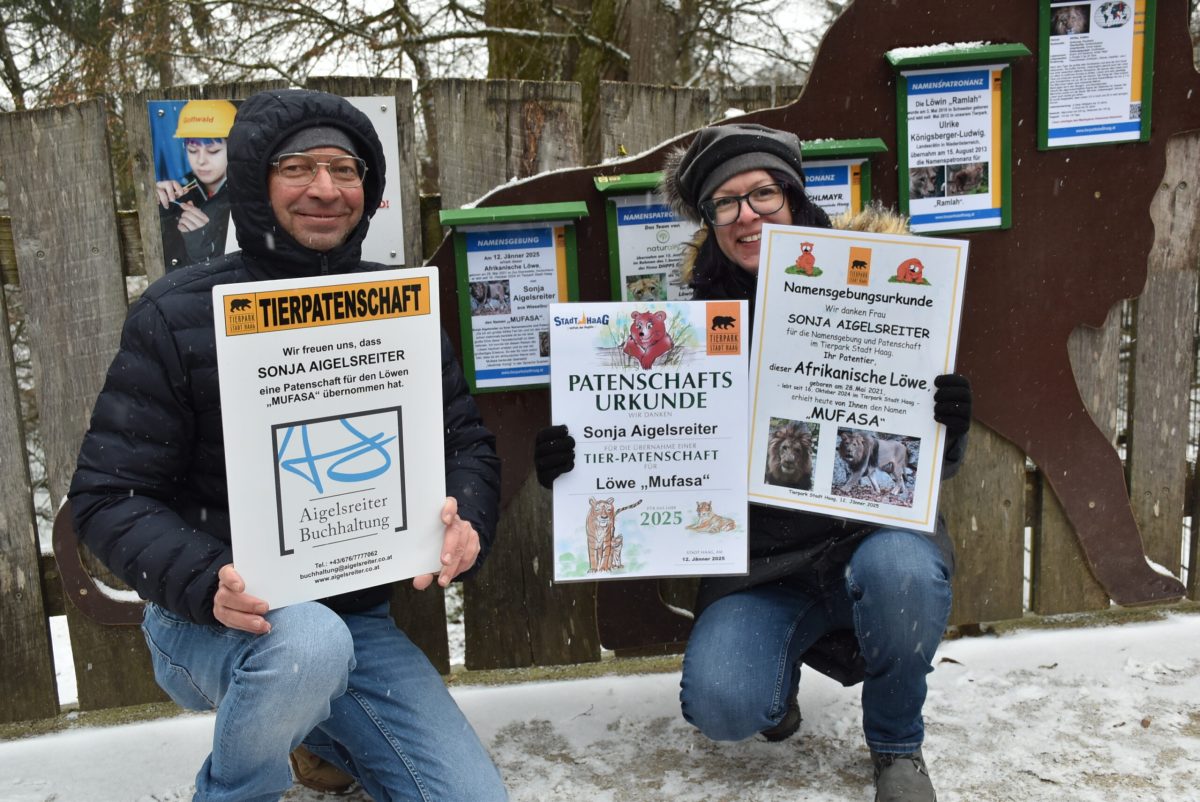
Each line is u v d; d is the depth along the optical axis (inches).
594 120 238.5
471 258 97.3
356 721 72.8
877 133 100.0
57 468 97.6
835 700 98.8
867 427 80.0
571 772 89.4
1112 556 111.8
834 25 97.0
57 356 95.7
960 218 102.2
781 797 83.7
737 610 83.7
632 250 98.7
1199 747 88.4
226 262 72.0
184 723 97.7
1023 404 107.5
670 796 84.9
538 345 100.0
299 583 65.9
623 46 252.5
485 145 99.3
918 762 80.1
